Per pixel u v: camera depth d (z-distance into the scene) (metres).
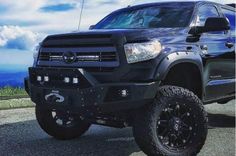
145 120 5.11
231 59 6.65
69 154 5.87
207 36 6.19
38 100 5.56
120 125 5.40
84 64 5.19
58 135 6.54
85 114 5.21
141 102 5.02
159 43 5.23
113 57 5.04
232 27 6.96
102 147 6.24
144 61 5.05
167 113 5.29
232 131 7.29
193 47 5.75
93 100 5.02
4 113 8.70
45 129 6.45
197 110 5.42
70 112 5.30
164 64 5.15
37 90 5.52
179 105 5.30
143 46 5.06
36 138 6.71
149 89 5.02
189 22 6.03
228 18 7.04
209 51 6.12
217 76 6.35
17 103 9.75
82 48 5.23
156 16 6.30
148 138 5.12
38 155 5.81
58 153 5.91
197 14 6.25
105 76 5.04
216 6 6.84
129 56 5.00
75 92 5.08
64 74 5.20
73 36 5.34
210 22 5.88
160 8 6.49
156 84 5.09
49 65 5.52
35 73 5.59
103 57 5.09
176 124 5.33
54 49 5.50
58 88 5.24
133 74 5.00
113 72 5.01
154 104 5.14
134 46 5.03
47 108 5.56
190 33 5.83
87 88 5.02
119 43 5.00
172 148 5.33
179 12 6.25
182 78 5.82
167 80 5.70
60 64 5.40
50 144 6.38
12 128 7.36
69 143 6.45
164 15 6.27
